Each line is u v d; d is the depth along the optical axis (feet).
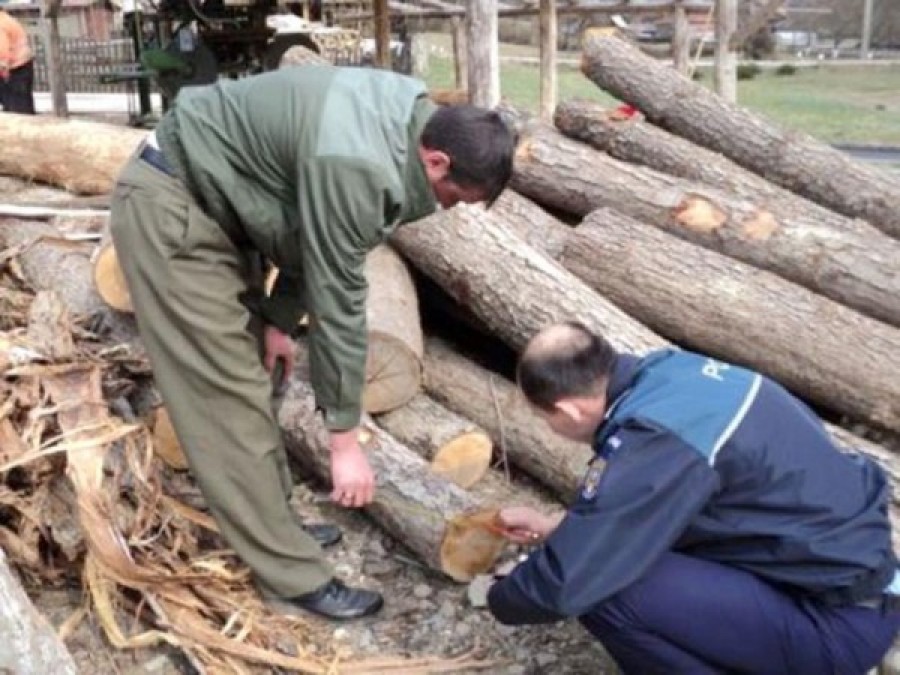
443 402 13.30
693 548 8.02
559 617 7.77
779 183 19.45
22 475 10.34
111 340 12.88
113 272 12.57
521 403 12.79
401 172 8.41
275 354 10.66
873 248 14.92
